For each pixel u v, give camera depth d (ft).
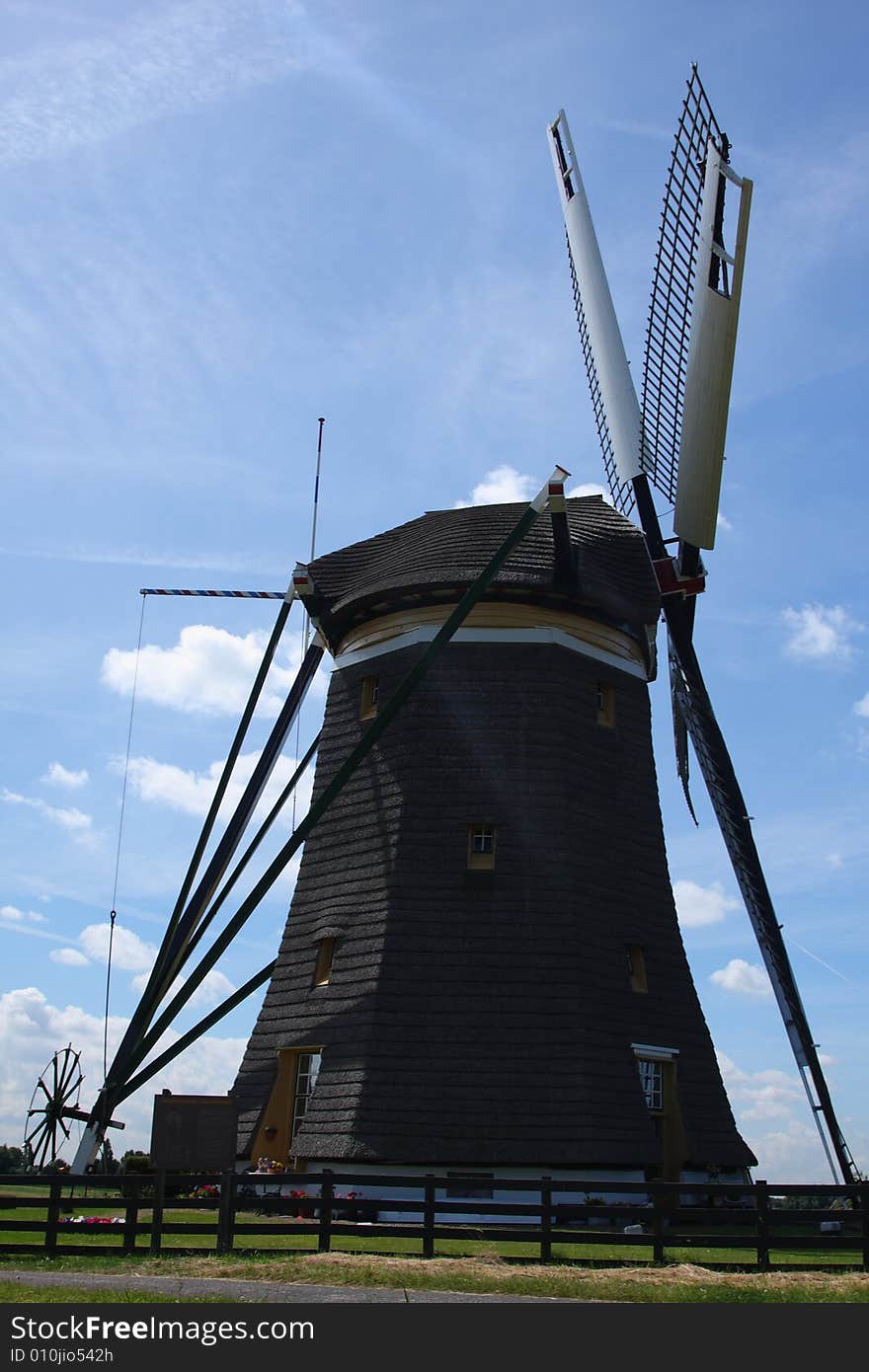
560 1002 86.07
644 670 106.83
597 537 102.83
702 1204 90.22
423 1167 81.35
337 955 90.79
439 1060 84.12
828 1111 100.27
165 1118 68.18
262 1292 46.32
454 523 107.24
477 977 86.89
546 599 98.12
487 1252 62.34
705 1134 90.58
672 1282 50.88
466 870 90.58
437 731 95.14
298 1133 85.30
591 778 95.66
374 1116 82.12
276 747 102.12
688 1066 92.73
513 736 94.48
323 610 105.91
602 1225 80.94
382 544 111.55
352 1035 85.92
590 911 90.53
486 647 97.14
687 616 105.19
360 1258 54.65
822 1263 57.62
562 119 126.62
